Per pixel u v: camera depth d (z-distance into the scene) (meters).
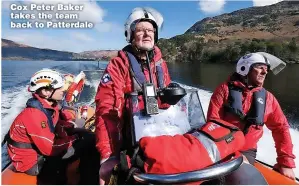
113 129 1.63
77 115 3.63
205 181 1.41
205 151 1.33
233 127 1.48
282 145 2.30
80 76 3.95
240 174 1.59
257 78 2.29
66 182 2.30
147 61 1.69
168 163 1.27
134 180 1.31
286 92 8.19
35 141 2.18
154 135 1.48
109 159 1.53
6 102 6.47
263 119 2.30
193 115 1.69
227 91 2.35
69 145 2.34
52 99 2.36
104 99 1.72
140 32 1.78
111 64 1.83
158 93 1.57
